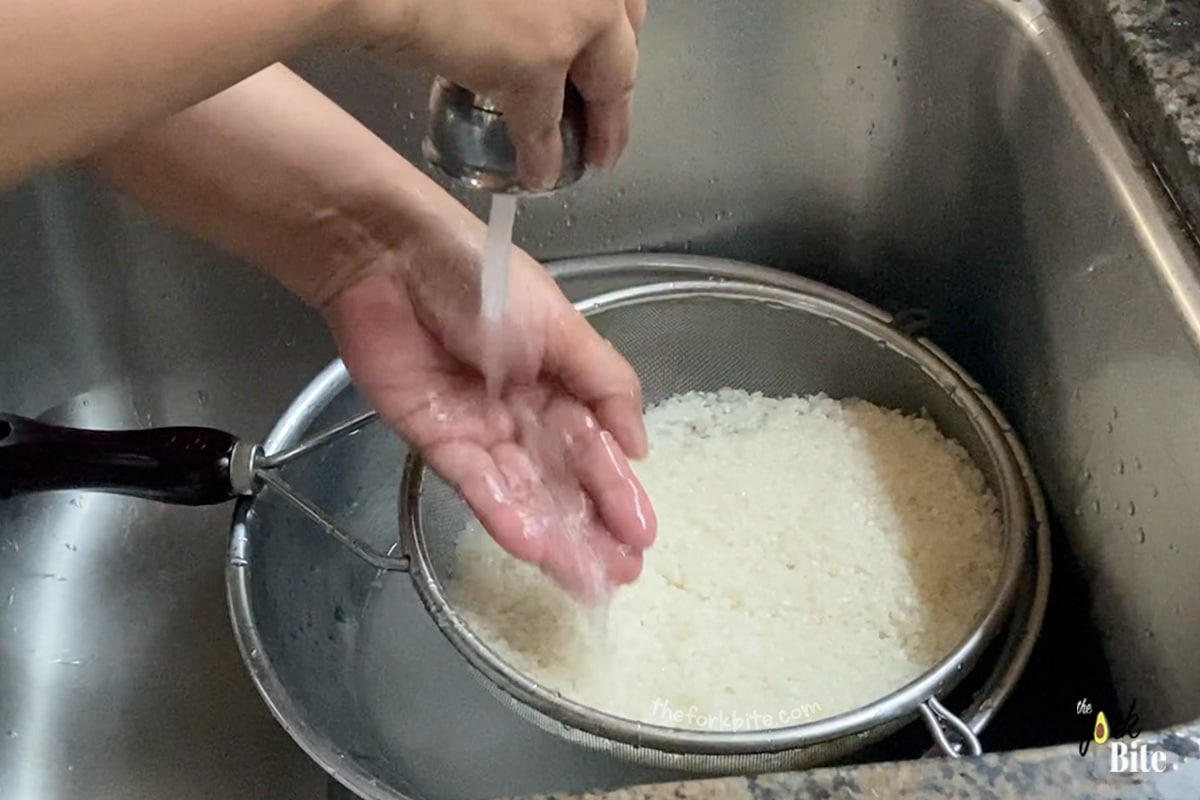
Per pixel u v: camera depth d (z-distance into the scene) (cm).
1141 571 52
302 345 76
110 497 73
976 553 64
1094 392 57
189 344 75
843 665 60
